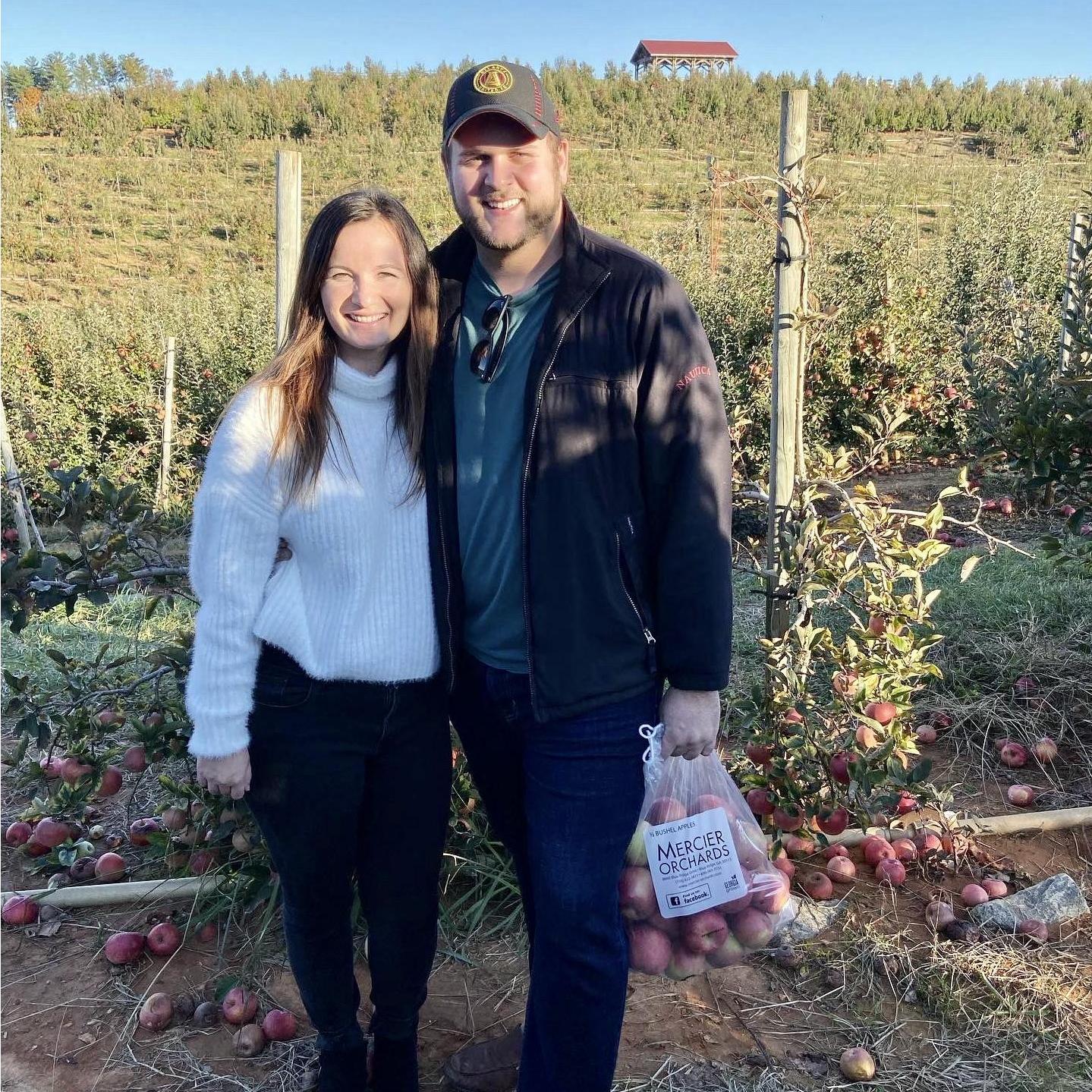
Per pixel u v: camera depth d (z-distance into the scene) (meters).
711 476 1.84
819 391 8.82
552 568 1.83
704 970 2.23
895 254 9.48
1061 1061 2.30
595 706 1.86
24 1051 2.42
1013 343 8.41
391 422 1.90
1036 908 2.79
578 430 1.82
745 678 4.24
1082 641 4.40
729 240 11.30
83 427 10.27
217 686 1.80
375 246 1.79
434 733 2.00
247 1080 2.31
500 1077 2.27
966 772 3.69
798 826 2.99
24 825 3.30
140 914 2.94
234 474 1.77
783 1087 2.24
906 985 2.57
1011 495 7.45
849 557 3.04
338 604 1.85
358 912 2.77
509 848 2.19
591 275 1.83
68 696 3.52
